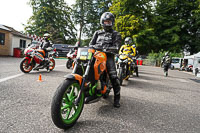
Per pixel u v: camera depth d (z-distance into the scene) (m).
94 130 2.29
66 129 2.27
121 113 3.04
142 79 8.29
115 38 3.51
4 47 18.16
